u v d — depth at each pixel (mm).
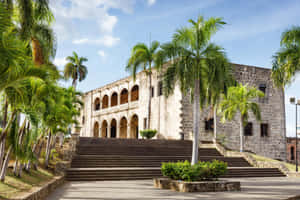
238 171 23875
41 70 8758
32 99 9586
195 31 17719
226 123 36219
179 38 17641
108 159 22984
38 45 13133
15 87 8508
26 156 10656
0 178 10922
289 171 24906
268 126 38625
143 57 32406
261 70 39531
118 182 17750
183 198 11906
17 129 10445
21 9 11398
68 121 15922
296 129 27172
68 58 45062
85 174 19031
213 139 32031
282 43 17875
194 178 14531
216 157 27328
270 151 38094
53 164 20859
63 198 11484
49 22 13039
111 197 11914
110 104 47094
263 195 13148
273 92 39719
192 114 34156
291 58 17531
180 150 29219
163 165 15422
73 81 44438
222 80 17609
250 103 31344
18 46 7426
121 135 46406
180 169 14703
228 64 17969
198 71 17344
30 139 10875
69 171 18828
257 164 27094
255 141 37344
